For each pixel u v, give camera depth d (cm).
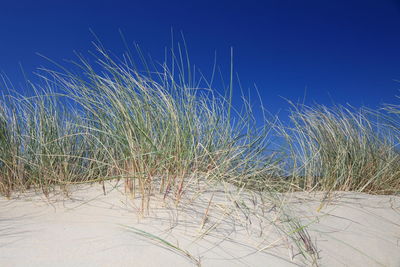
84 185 274
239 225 213
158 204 227
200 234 197
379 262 212
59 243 175
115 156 291
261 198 250
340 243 221
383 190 341
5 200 252
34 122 309
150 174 242
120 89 270
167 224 204
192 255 178
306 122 378
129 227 197
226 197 247
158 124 269
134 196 236
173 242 186
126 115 252
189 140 269
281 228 219
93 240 179
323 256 203
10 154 288
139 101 265
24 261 158
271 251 195
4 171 280
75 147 309
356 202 292
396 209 289
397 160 380
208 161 283
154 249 177
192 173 266
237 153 288
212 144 296
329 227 238
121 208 224
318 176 341
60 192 263
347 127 386
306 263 192
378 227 253
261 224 219
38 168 283
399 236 246
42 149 289
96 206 229
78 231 188
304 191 310
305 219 243
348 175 336
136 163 241
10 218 214
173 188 246
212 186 260
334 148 359
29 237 179
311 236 220
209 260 177
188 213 219
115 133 269
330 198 294
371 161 359
